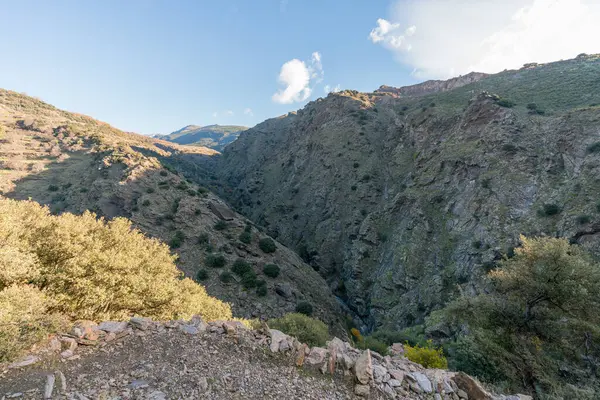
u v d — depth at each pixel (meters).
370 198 71.19
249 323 13.59
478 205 42.38
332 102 116.69
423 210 50.75
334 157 88.25
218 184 133.62
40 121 116.00
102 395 5.10
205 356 7.26
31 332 6.36
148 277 14.28
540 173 38.91
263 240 52.47
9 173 75.25
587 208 30.25
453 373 9.22
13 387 4.94
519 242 33.38
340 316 46.69
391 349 19.78
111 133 157.12
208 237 49.53
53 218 13.18
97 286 11.55
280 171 117.44
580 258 14.54
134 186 61.97
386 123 94.88
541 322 14.88
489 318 15.94
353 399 6.94
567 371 14.00
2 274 8.98
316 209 80.62
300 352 8.30
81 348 6.72
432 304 37.81
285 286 43.09
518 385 12.22
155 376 6.01
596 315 13.60
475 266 35.19
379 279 49.97
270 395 6.30
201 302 18.98
